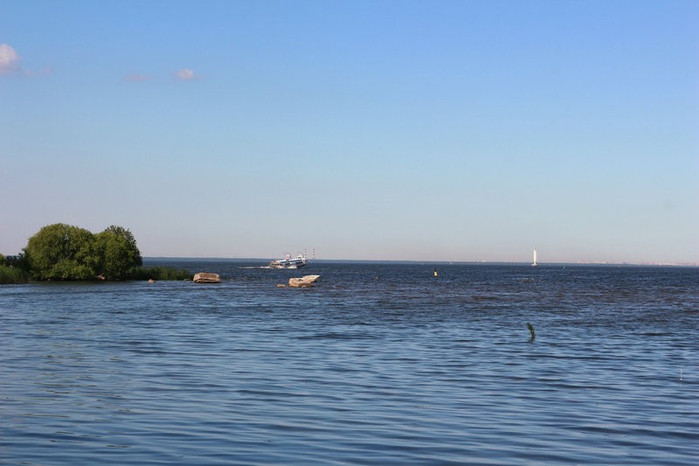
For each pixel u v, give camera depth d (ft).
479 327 185.78
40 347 133.49
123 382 95.14
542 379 103.04
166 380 97.04
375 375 103.96
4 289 386.73
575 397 89.20
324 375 103.14
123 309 243.81
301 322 195.72
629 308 271.49
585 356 130.31
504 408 81.46
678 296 368.27
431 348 138.72
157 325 183.52
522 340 155.74
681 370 113.91
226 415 75.10
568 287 488.44
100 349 131.44
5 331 164.04
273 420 73.05
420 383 97.55
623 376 107.24
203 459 58.49
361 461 58.70
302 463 57.82
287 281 575.79
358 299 315.99
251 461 58.13
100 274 512.22
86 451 60.59
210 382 95.66
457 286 490.08
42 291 368.27
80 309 241.96
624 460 60.90
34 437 65.16
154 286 442.09
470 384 97.55
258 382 96.12
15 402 80.84
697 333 175.83
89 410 76.89
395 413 77.56
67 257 496.64
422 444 64.54
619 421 75.72
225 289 412.57
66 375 100.58
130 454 59.77
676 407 83.76
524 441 66.44
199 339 150.20
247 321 197.77
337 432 68.39
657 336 168.25
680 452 63.72
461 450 62.85
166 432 67.46
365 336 159.43
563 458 61.11
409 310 248.11
